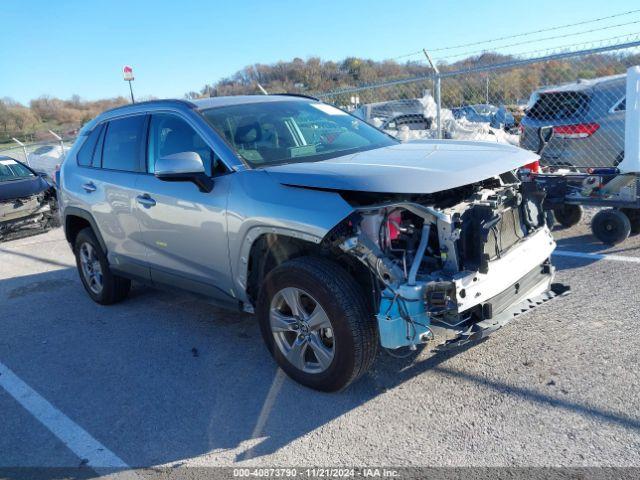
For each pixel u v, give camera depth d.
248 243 3.61
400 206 3.10
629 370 3.46
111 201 4.87
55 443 3.29
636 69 5.49
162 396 3.71
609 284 4.90
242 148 3.93
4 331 5.23
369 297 3.36
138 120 4.75
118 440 3.26
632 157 5.62
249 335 4.57
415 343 3.07
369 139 4.54
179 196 4.11
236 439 3.16
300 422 3.26
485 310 3.19
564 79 9.25
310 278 3.28
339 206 3.14
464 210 3.18
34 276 7.21
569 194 6.07
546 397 3.26
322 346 3.41
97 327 5.09
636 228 6.39
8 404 3.81
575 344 3.85
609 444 2.81
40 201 10.15
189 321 5.02
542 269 3.79
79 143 5.58
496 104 10.39
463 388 3.44
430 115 14.69
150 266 4.69
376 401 3.40
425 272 3.21
